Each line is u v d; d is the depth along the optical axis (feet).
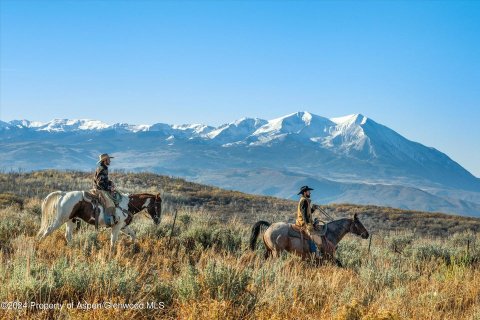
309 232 47.24
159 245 47.70
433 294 31.94
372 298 31.48
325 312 26.81
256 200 179.42
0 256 33.17
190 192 180.14
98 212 46.34
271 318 24.02
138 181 192.95
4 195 112.37
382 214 171.53
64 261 29.09
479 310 28.48
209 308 23.82
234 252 49.93
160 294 27.30
